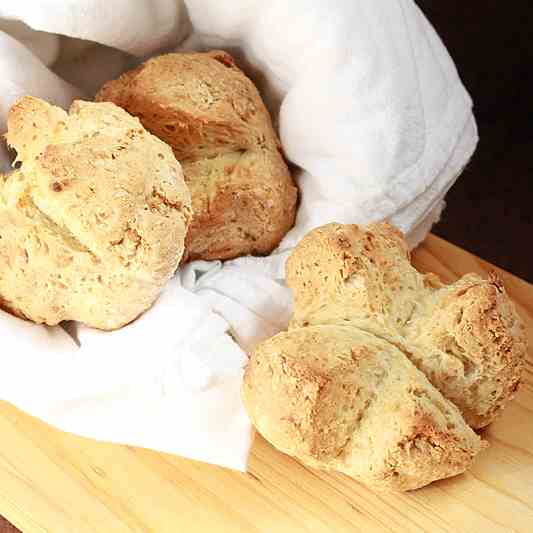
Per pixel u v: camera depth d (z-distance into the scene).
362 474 0.56
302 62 0.63
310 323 0.59
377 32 0.63
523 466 0.59
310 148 0.65
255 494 0.58
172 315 0.59
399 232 0.61
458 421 0.57
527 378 0.62
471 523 0.57
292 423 0.55
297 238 0.64
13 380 0.59
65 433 0.61
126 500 0.58
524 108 0.87
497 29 0.90
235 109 0.63
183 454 0.59
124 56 0.69
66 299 0.59
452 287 0.59
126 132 0.59
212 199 0.63
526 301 0.66
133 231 0.57
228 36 0.66
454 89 0.66
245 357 0.59
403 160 0.64
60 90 0.66
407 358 0.57
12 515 0.58
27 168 0.59
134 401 0.59
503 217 0.83
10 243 0.58
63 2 0.62
